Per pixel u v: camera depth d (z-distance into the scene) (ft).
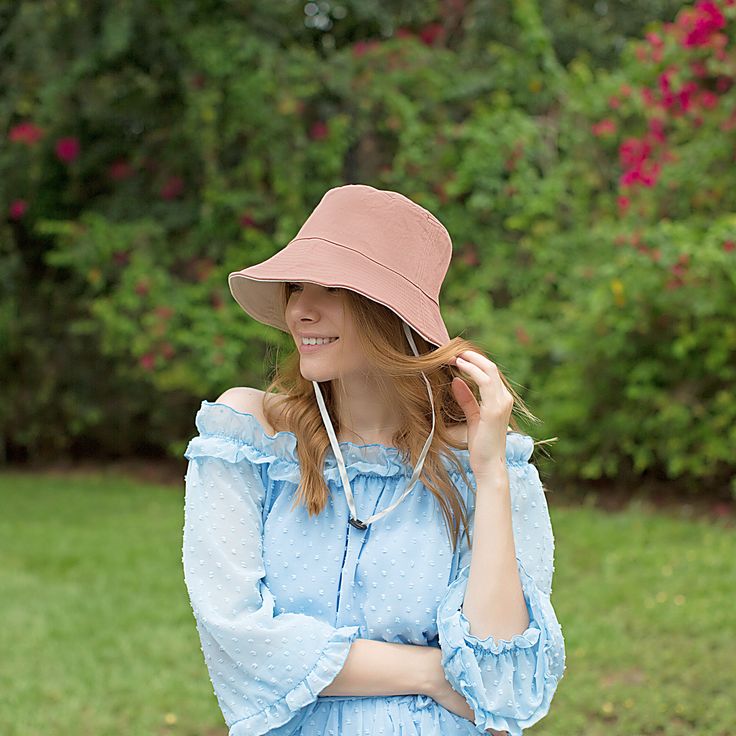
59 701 13.01
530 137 25.98
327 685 5.28
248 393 6.13
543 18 30.53
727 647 14.17
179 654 14.53
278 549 5.67
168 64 26.89
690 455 22.59
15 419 32.71
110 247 27.78
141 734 12.07
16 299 31.60
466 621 5.25
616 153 25.44
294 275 5.36
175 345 27.27
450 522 5.65
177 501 26.94
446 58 27.66
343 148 27.02
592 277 22.63
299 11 28.12
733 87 22.09
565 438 23.89
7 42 26.00
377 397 5.88
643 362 22.31
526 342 23.82
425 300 5.57
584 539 19.95
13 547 21.42
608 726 12.14
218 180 26.94
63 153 28.53
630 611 15.72
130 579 18.74
